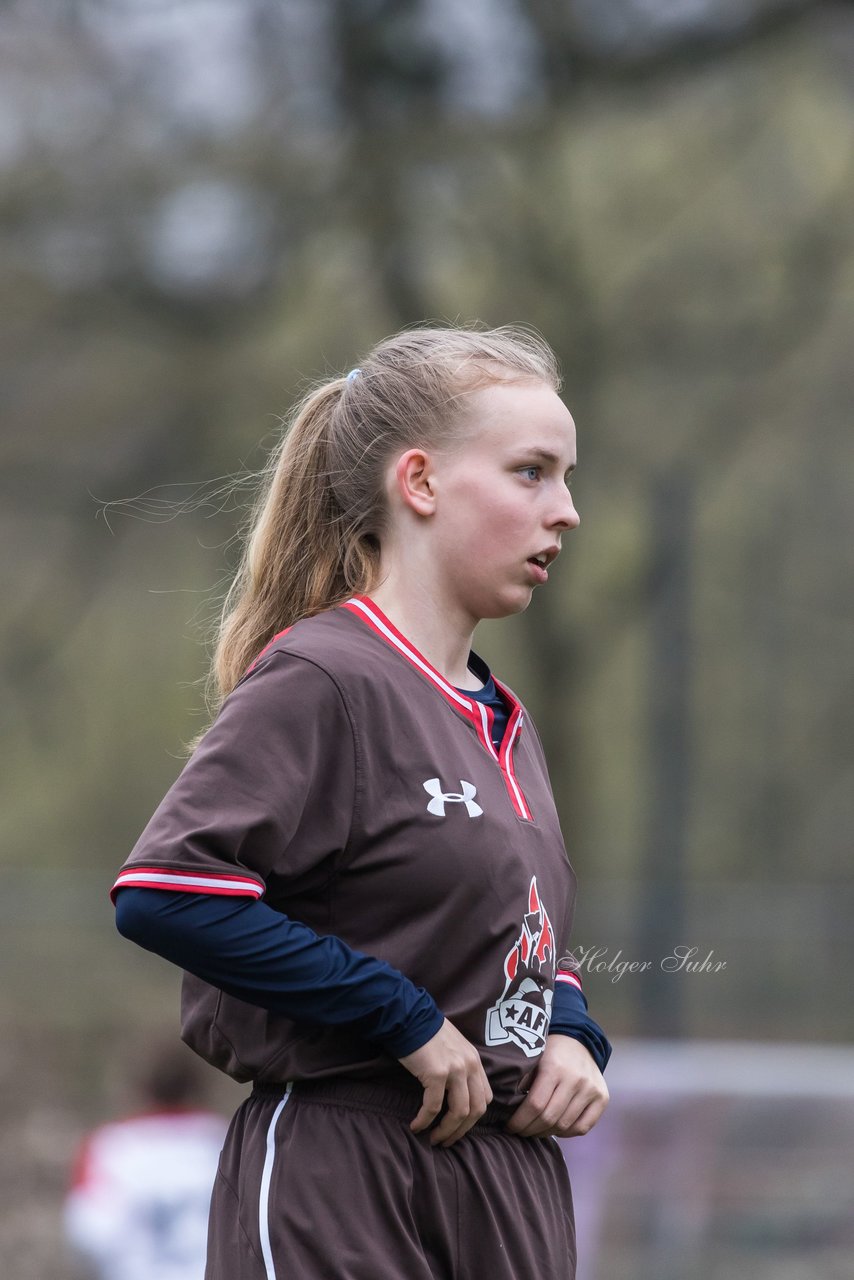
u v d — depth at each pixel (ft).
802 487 202.90
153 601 206.28
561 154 157.17
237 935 25.68
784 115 161.48
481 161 157.38
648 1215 68.08
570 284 161.89
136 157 153.17
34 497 171.01
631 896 150.61
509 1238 27.58
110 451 168.76
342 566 30.83
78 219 154.20
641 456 171.42
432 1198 27.04
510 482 29.35
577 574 183.62
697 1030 150.41
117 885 26.13
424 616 29.73
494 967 27.68
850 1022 150.71
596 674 195.72
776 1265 67.51
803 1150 68.59
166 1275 67.10
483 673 31.81
